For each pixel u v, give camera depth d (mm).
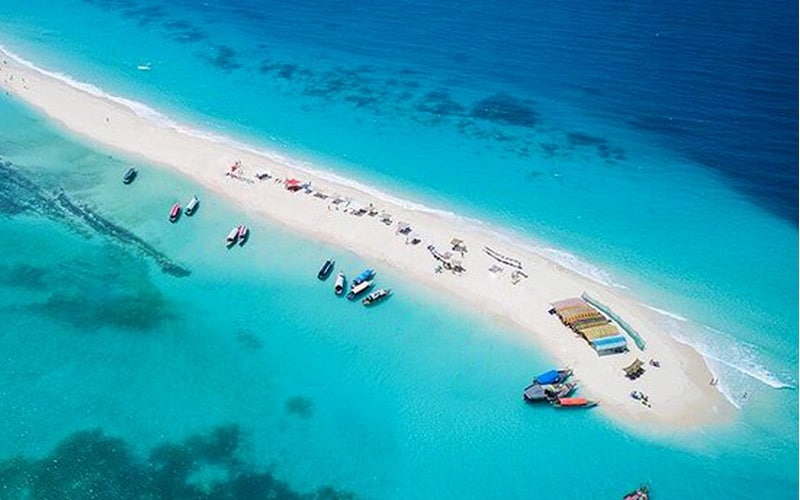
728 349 70188
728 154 100625
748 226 87688
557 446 60625
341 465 58781
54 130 100062
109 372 65562
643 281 78688
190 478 57125
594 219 88188
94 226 82750
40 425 60406
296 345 69312
